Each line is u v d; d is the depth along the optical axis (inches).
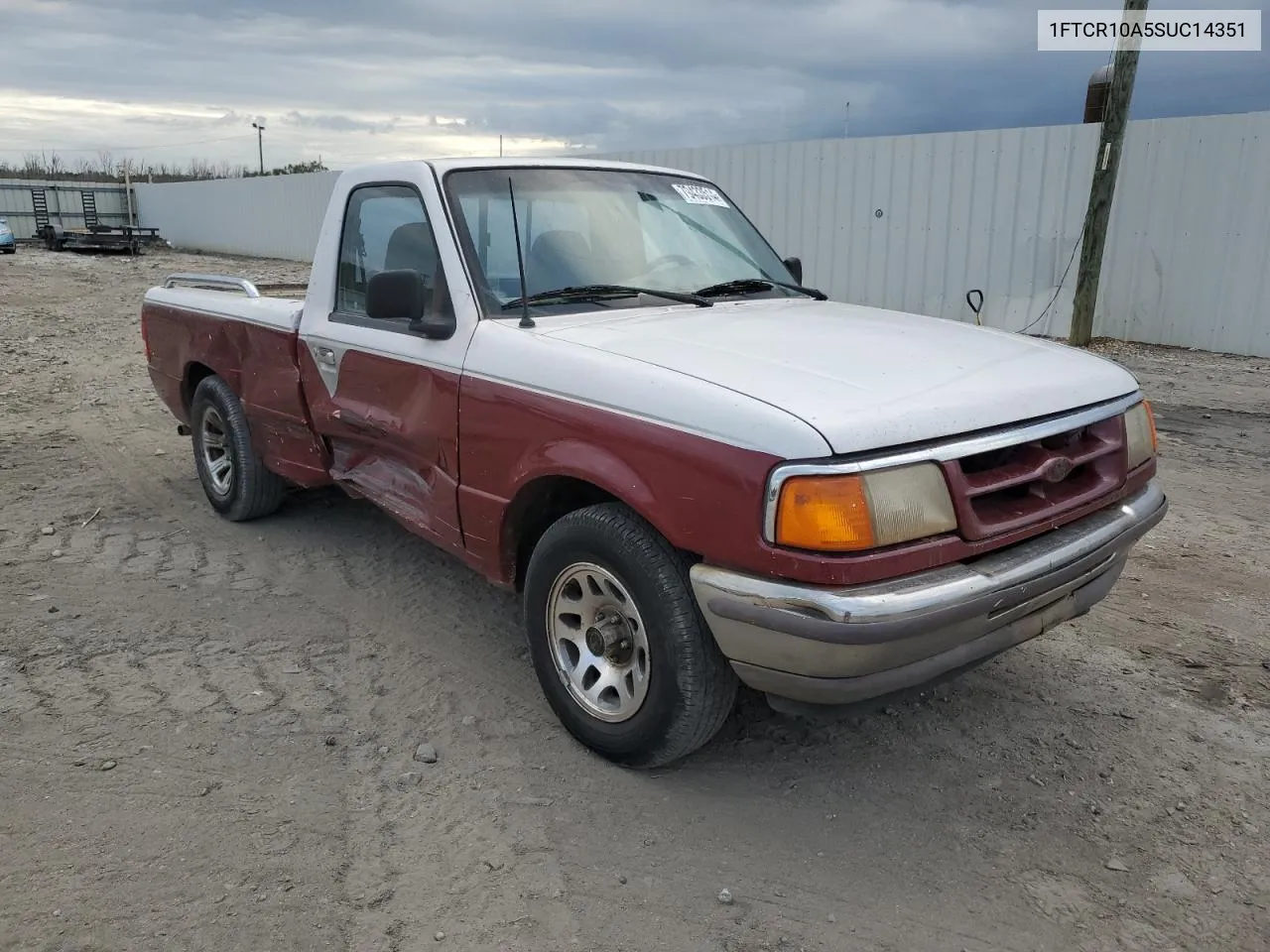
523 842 111.0
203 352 209.0
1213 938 97.9
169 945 94.2
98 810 114.5
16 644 156.6
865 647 97.1
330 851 108.6
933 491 101.0
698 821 115.5
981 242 481.1
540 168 159.5
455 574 189.3
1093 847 111.6
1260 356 414.0
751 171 562.9
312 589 181.8
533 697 143.5
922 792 121.6
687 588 110.8
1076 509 115.2
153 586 182.1
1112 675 150.6
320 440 178.2
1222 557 196.5
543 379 122.3
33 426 309.9
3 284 878.4
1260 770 126.1
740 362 114.7
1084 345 438.0
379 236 158.2
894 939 97.7
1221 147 408.2
